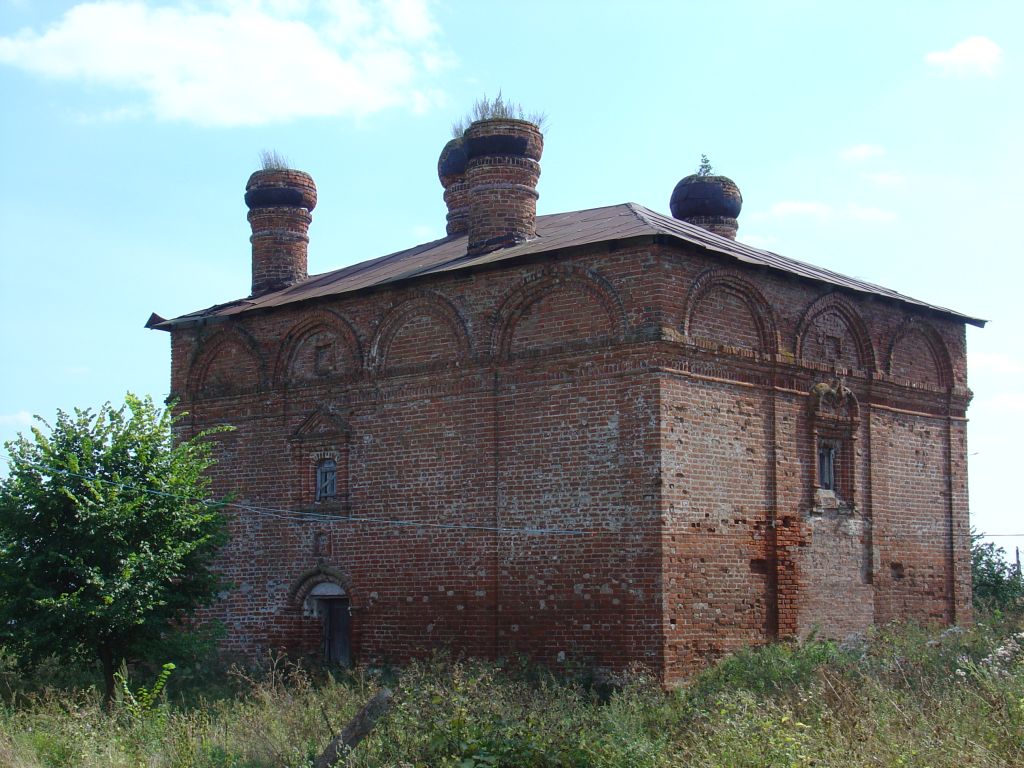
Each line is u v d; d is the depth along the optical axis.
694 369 20.98
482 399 22.33
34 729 17.08
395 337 23.75
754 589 21.62
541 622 21.25
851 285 24.58
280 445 25.25
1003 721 13.41
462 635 22.11
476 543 22.14
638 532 20.33
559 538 21.19
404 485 23.25
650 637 20.00
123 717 17.20
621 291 20.83
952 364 26.47
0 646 21.19
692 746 14.27
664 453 20.28
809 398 23.05
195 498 21.39
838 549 23.34
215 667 24.05
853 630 23.33
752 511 21.75
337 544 24.09
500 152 25.08
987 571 31.14
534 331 21.88
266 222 30.14
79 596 19.72
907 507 25.05
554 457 21.39
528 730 14.03
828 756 12.61
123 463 20.69
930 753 12.69
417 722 14.28
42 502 19.88
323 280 28.67
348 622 24.28
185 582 21.36
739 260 21.48
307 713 17.27
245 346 26.12
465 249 26.02
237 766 14.90
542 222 27.30
